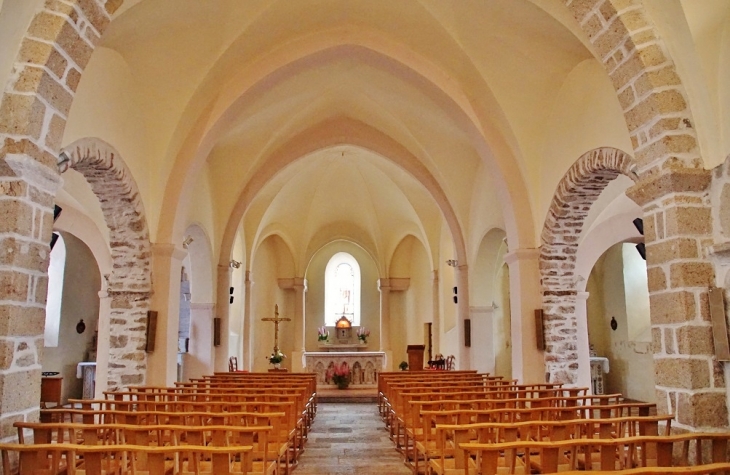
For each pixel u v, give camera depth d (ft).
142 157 29.32
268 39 29.55
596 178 26.61
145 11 23.50
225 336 43.86
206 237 41.60
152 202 30.40
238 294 53.93
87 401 20.07
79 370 46.55
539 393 26.37
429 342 61.05
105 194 27.99
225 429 14.25
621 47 17.94
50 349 44.75
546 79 28.55
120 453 15.65
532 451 18.99
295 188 57.06
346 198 60.90
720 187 16.46
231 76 30.50
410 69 31.35
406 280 65.82
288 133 42.34
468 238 44.86
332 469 23.30
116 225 29.63
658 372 17.35
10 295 14.56
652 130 17.46
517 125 30.45
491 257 43.78
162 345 29.84
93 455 12.47
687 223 16.70
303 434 27.78
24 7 15.21
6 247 14.66
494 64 28.84
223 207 43.73
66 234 46.91
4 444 12.25
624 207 36.14
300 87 36.99
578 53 25.38
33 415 15.48
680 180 16.72
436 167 43.11
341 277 68.95
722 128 16.60
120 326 29.73
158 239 30.37
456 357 52.80
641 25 17.40
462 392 24.49
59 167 21.68
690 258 16.55
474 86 30.30
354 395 47.62
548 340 29.99
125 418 17.74
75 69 16.58
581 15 18.81
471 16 26.66
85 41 16.56
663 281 17.17
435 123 39.42
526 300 30.91
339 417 38.50
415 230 60.08
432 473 20.48
